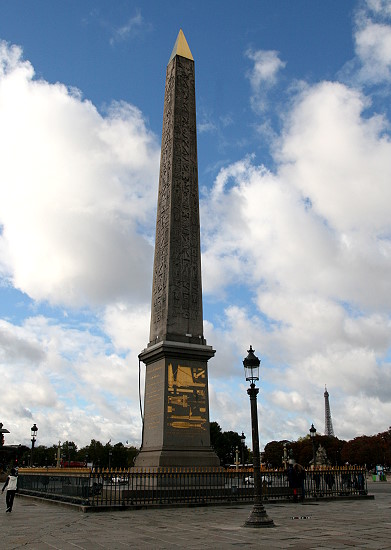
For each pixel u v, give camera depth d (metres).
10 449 84.88
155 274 31.58
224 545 13.02
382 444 136.50
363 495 31.62
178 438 27.11
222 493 25.88
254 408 18.44
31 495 32.62
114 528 16.61
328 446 146.75
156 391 28.34
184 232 31.45
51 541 13.99
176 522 18.14
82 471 24.45
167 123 34.41
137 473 24.19
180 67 35.47
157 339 29.34
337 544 13.00
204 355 29.02
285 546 12.73
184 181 32.59
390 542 13.34
